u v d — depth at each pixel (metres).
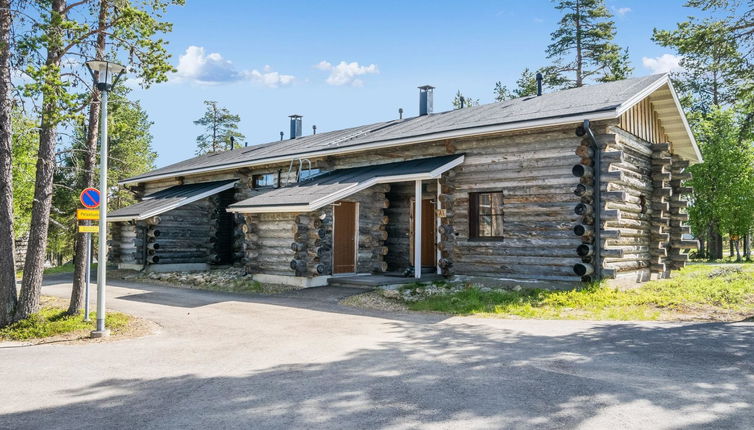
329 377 5.98
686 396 5.02
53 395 5.52
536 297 11.30
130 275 19.16
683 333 7.90
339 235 15.06
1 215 9.75
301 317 10.19
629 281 13.53
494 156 13.46
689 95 32.59
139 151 35.94
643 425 4.34
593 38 35.28
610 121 11.84
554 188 12.48
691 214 30.33
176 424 4.61
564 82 36.16
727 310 9.85
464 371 6.08
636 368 6.02
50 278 19.84
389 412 4.78
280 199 14.71
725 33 17.78
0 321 9.63
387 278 14.36
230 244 21.88
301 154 17.47
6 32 9.50
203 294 14.07
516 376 5.82
